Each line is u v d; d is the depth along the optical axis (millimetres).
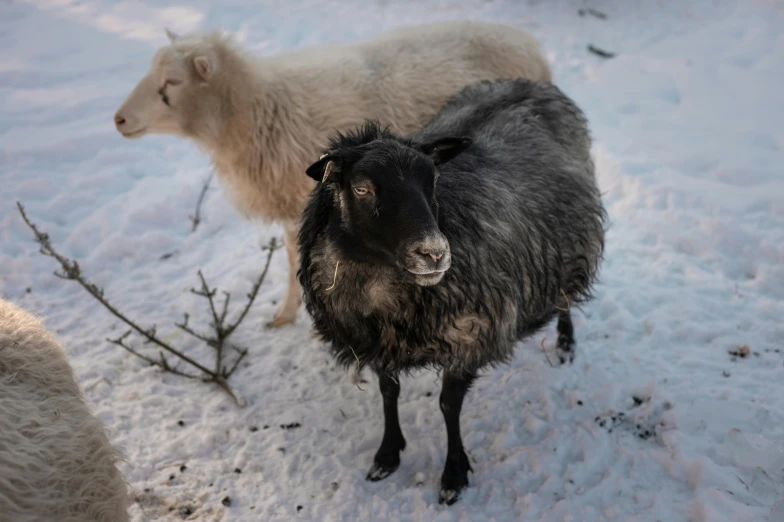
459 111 3953
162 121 4340
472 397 4090
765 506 3170
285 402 4215
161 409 4199
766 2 8930
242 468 3764
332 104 4496
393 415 3600
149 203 6188
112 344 4789
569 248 3605
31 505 2197
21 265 5516
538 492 3424
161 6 10109
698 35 8539
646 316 4512
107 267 5633
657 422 3748
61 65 8547
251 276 5402
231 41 4441
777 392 3840
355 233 2738
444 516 3336
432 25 5258
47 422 2402
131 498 3586
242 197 4660
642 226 5477
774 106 6930
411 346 3125
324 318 3246
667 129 6777
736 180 5938
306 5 10203
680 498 3289
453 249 2904
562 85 7855
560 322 4266
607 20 9367
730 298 4652
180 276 5539
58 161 6852
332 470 3711
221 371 4473
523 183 3408
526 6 9883
